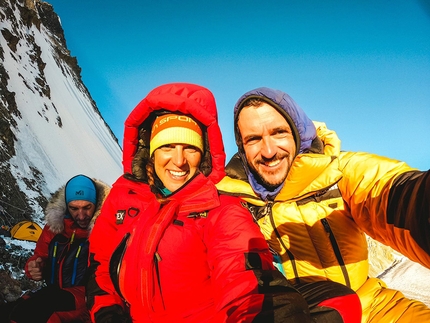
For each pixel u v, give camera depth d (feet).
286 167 3.01
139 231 2.50
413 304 2.68
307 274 3.01
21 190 20.85
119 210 2.83
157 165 2.73
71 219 4.53
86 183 4.51
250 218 2.41
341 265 2.91
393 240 2.33
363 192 2.60
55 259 4.48
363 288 2.95
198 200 2.50
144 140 3.02
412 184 2.13
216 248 2.30
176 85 2.75
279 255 3.13
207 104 2.77
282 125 2.93
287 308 1.83
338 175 2.78
